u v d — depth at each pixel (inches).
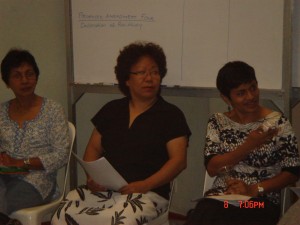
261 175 87.8
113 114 98.5
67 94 130.4
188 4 109.8
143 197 86.3
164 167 91.5
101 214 83.4
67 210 86.4
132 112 97.3
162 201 90.8
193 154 137.8
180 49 112.0
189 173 139.2
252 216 79.6
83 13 123.4
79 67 126.3
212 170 89.0
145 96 94.6
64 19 132.5
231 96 88.2
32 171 99.3
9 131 102.0
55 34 133.3
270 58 102.4
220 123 92.3
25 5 130.6
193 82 111.4
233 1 104.9
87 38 123.9
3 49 129.8
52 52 133.8
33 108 102.8
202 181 135.6
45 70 134.1
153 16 114.3
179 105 138.7
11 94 130.5
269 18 101.6
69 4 125.0
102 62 122.8
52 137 101.2
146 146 93.4
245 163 88.6
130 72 95.3
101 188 89.9
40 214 96.4
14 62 100.5
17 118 103.0
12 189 97.0
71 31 125.9
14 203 95.2
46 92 135.0
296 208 51.2
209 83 109.7
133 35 117.6
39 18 132.0
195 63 110.7
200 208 81.3
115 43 120.3
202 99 134.3
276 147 87.3
